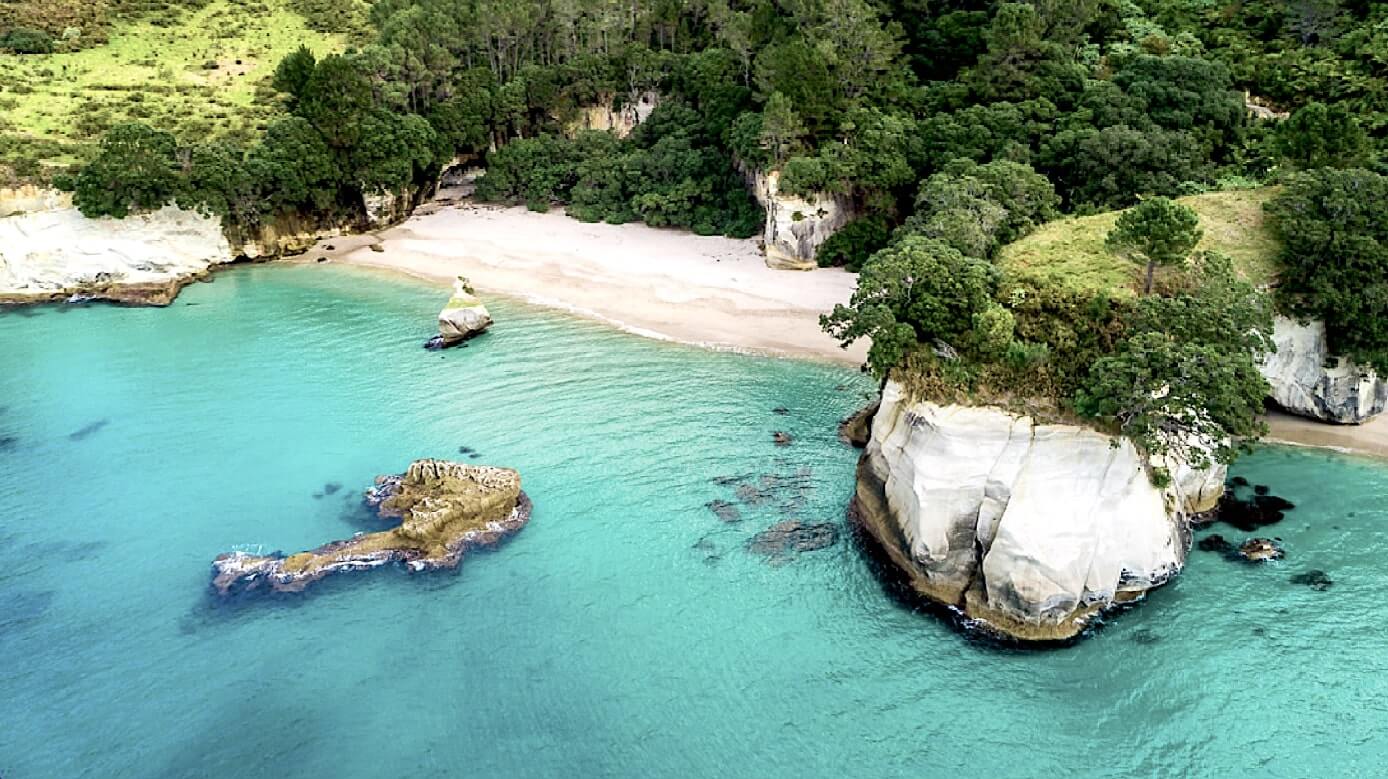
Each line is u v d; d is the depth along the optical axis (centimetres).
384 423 5778
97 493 5006
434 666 3791
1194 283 4712
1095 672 3716
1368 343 5191
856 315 4666
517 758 3372
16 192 8025
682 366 6588
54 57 11144
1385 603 4006
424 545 4419
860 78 8969
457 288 7169
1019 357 4150
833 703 3594
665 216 9900
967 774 3275
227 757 3375
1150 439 3884
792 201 8212
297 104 9994
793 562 4403
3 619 4031
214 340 7200
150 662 3806
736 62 10444
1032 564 3850
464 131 11269
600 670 3762
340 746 3422
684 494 4969
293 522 4725
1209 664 3722
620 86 11481
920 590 4178
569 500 4909
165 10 12900
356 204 10238
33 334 7344
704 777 3281
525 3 11944
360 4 14250
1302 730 3406
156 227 8519
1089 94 8162
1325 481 4922
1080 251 5253
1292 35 9162
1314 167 6241
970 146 7956
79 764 3338
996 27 8619
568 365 6638
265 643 3912
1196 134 7725
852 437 5519
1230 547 4394
